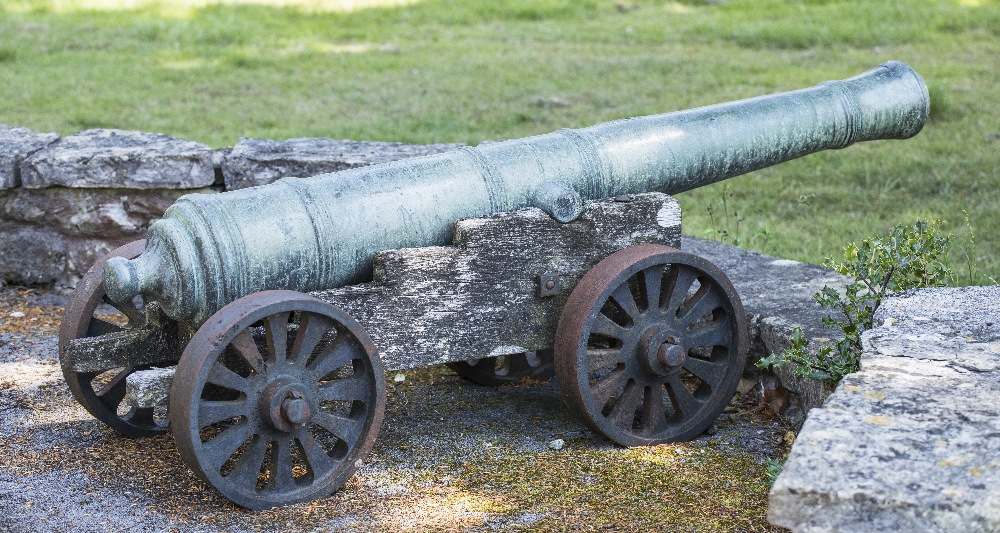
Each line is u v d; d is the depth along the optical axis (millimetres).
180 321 4094
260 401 3777
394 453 4371
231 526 3729
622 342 4270
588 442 4457
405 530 3693
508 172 4359
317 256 3994
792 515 2877
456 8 14750
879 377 3488
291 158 6023
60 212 6266
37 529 3709
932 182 8250
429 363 4219
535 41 13102
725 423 4672
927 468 2920
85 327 4371
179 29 13211
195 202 3889
